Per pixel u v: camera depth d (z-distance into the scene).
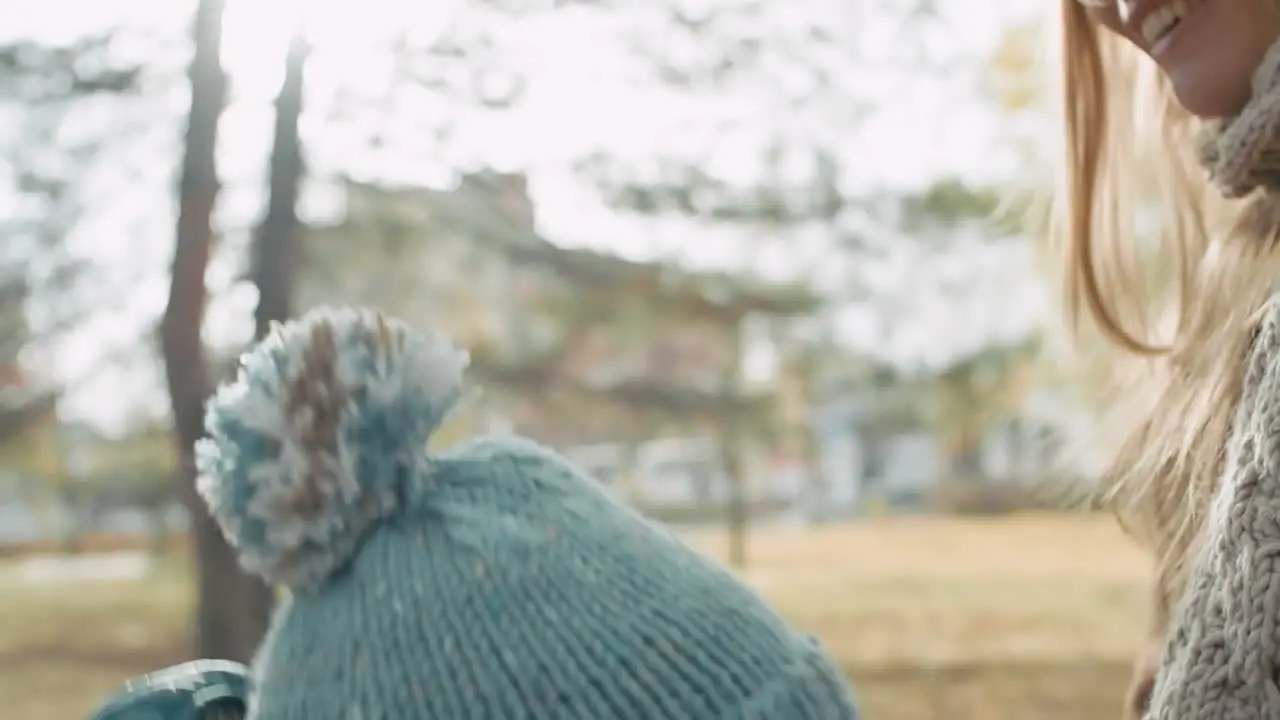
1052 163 1.06
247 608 1.64
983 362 2.90
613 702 0.52
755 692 0.54
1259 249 0.74
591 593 0.54
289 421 0.54
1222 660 0.57
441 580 0.53
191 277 1.84
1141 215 0.94
